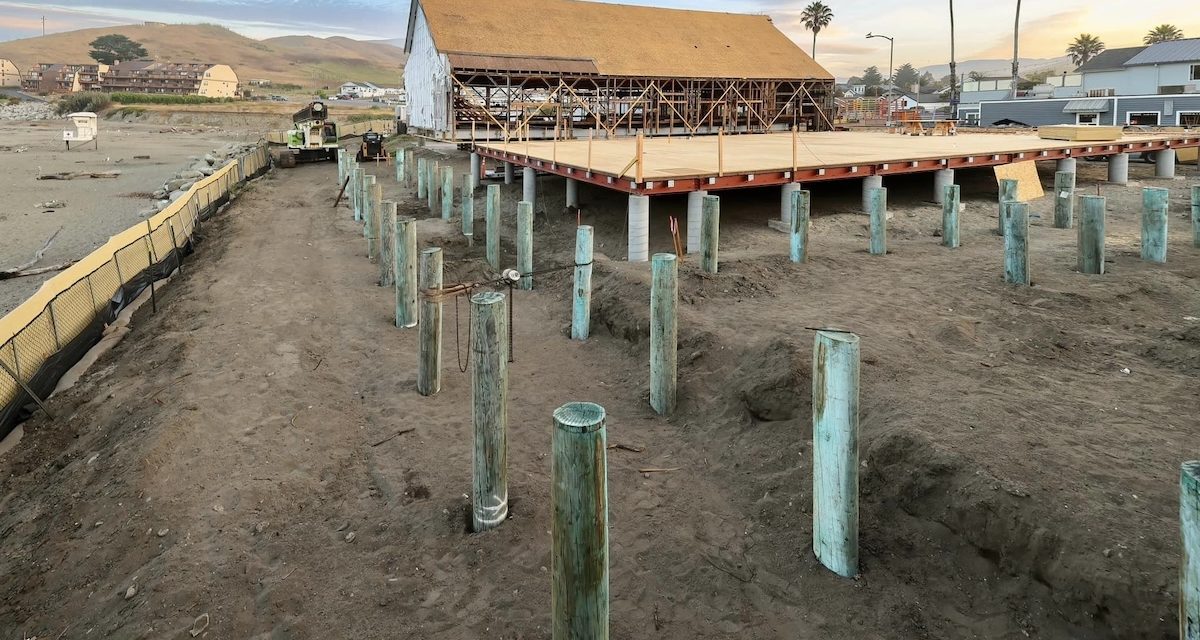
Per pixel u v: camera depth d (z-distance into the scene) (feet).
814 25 271.49
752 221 55.72
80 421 26.71
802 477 19.11
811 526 17.46
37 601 16.94
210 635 14.90
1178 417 20.25
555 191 73.92
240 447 22.74
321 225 64.59
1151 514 14.90
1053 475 16.42
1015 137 85.25
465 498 19.90
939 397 21.09
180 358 29.86
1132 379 23.58
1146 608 12.73
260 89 599.98
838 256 41.86
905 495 17.24
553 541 12.70
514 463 21.76
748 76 111.14
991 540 15.26
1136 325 28.84
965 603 14.61
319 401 26.66
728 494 19.62
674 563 16.85
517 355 31.30
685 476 20.77
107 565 17.60
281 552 17.80
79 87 481.87
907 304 31.89
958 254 42.24
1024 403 20.90
